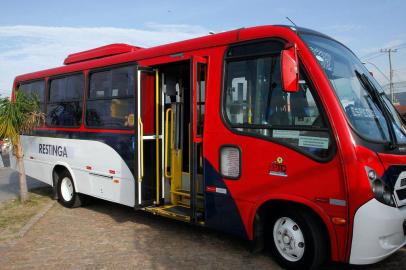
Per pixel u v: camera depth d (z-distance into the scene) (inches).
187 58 226.5
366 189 158.7
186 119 257.4
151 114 253.9
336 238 165.8
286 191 179.8
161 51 242.1
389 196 164.6
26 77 383.9
